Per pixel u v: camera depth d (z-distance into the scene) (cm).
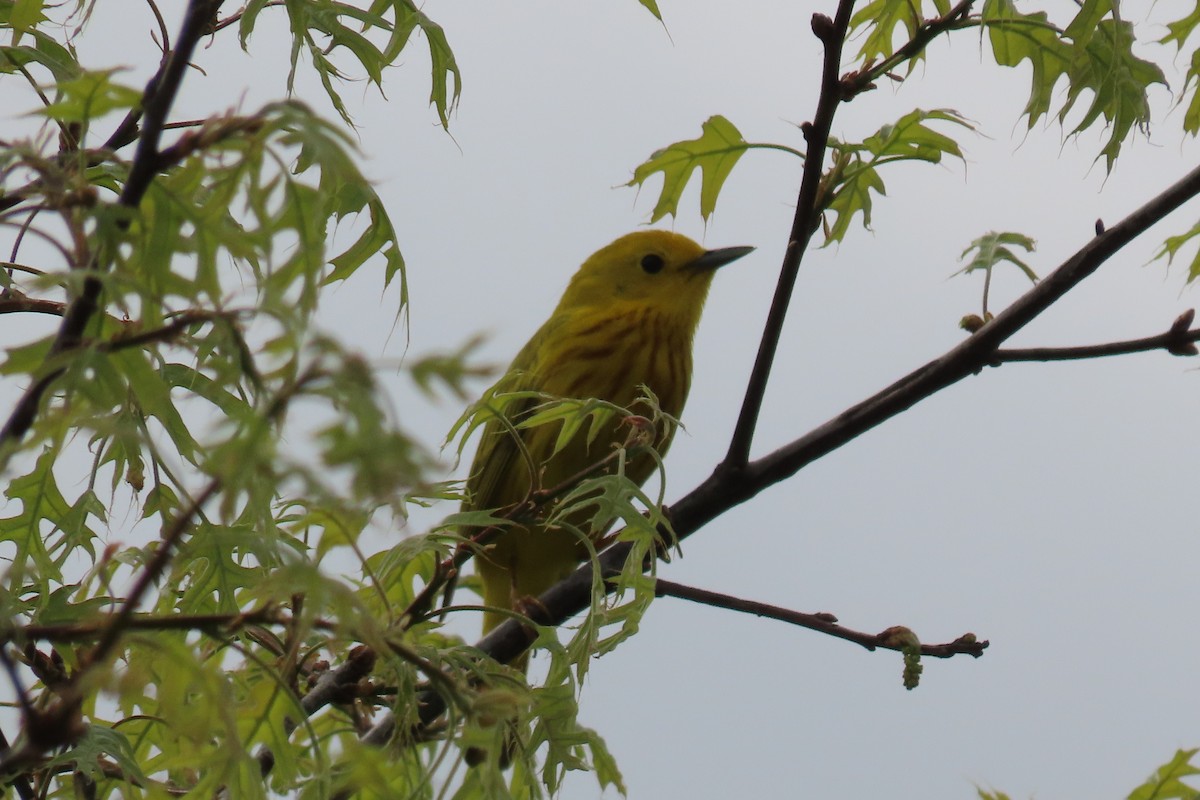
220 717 454
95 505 759
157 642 449
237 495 362
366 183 441
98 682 398
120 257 442
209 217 445
